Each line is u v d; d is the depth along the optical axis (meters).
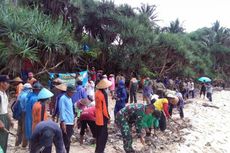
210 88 24.70
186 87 25.12
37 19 17.06
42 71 15.82
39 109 6.23
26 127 6.80
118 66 27.00
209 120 15.07
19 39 14.89
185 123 13.05
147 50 28.00
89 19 26.58
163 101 9.65
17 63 14.78
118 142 8.96
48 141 4.58
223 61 55.88
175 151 8.77
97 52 25.23
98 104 7.14
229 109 20.66
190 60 34.06
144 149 8.26
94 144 8.52
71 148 8.02
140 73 26.17
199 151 9.21
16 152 7.29
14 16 15.70
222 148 9.98
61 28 18.55
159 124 9.76
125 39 26.50
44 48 16.02
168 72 34.38
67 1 22.55
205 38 57.56
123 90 10.86
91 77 18.95
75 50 18.00
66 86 7.03
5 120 5.80
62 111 6.46
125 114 7.39
